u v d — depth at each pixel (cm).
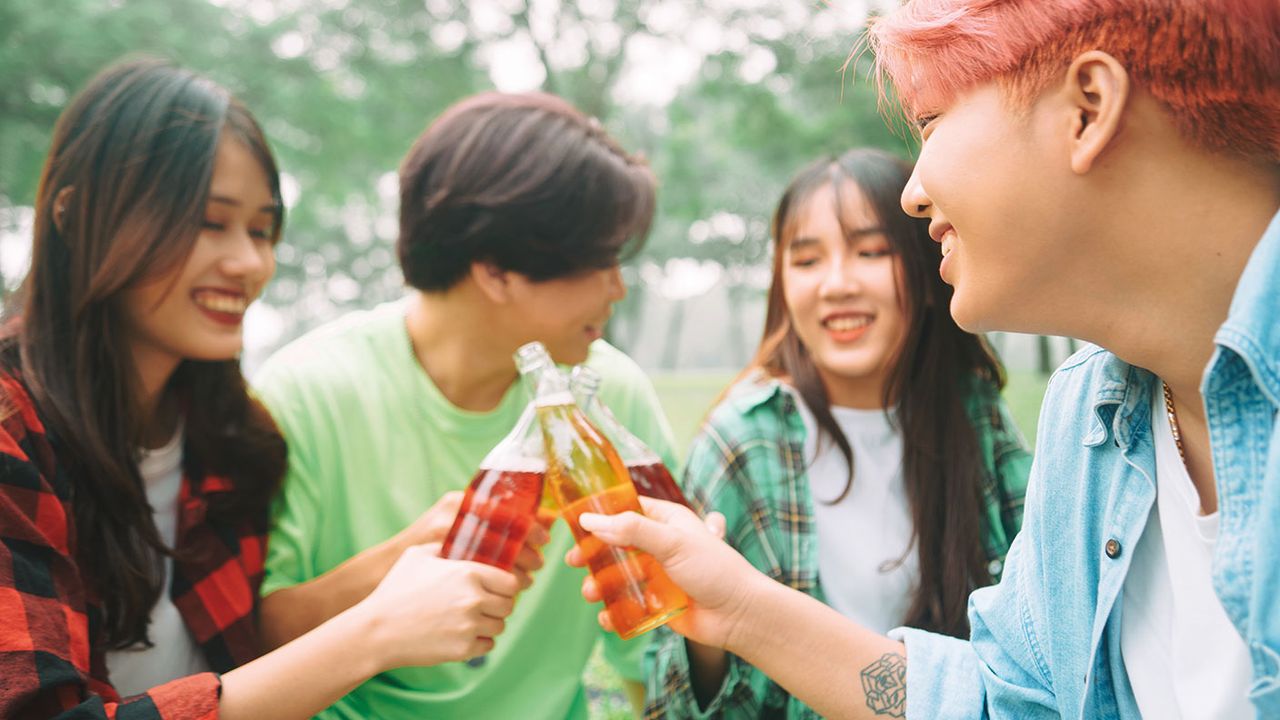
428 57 1399
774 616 113
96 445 126
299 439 168
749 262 2595
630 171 170
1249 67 71
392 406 174
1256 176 75
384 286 2500
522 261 161
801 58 1308
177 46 1202
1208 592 83
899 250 165
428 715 164
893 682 110
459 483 176
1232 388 74
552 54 1490
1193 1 71
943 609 158
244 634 148
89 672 125
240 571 150
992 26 78
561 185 160
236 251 137
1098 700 92
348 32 1369
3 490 114
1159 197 76
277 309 2502
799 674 113
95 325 130
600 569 119
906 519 168
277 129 1297
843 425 175
